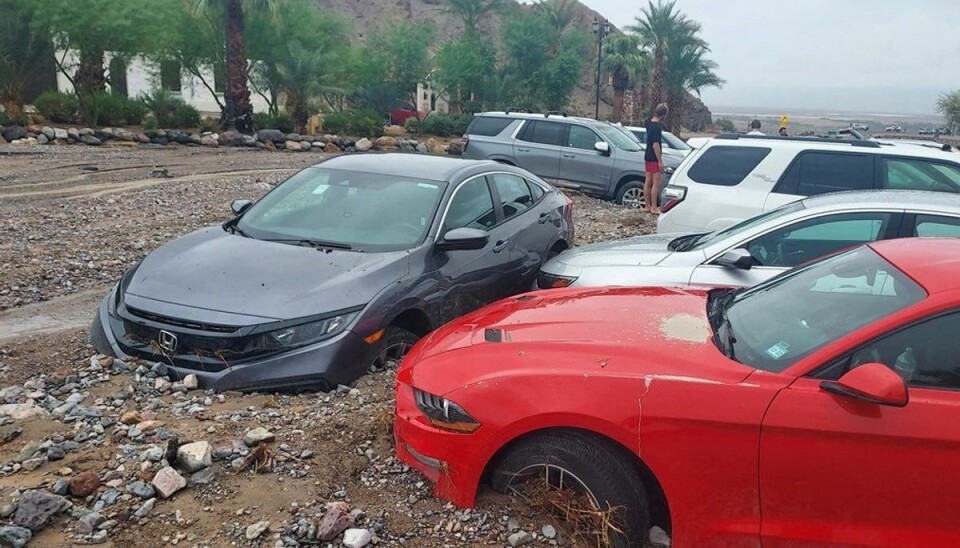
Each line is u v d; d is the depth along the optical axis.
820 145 8.31
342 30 36.31
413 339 5.66
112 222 10.77
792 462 3.07
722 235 6.32
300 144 25.08
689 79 50.00
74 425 4.42
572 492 3.45
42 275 7.91
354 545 3.40
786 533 3.13
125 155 19.72
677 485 3.19
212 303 5.05
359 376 5.16
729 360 3.34
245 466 3.99
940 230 5.58
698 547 3.23
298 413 4.69
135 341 5.26
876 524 3.04
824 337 3.34
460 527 3.51
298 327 4.95
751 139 8.68
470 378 3.53
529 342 3.67
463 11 48.16
